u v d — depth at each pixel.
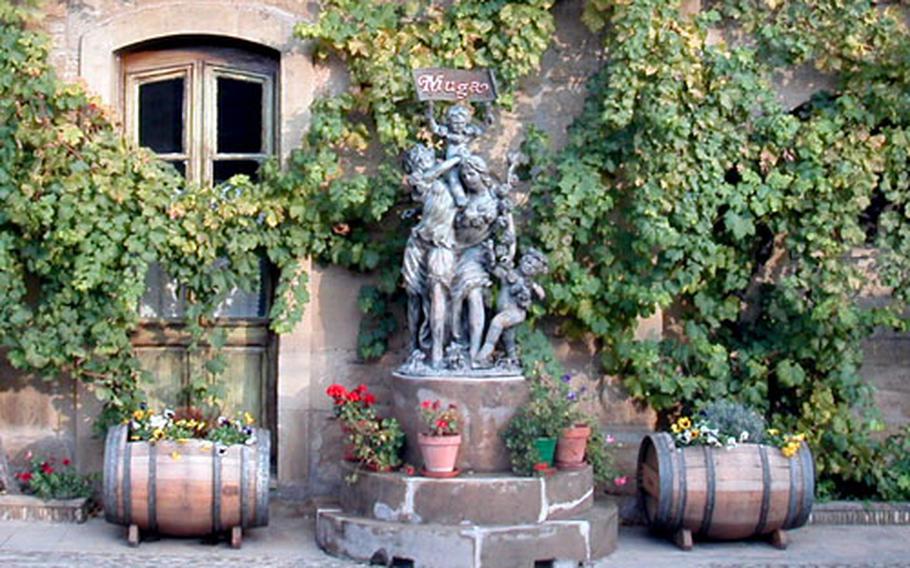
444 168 7.54
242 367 8.61
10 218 7.98
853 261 8.49
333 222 8.28
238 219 8.15
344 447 8.16
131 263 7.97
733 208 8.02
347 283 8.43
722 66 8.05
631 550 7.48
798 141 8.14
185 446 7.28
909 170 8.23
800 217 8.19
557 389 7.74
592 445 7.71
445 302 7.62
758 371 8.24
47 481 8.12
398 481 7.14
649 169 7.88
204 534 7.45
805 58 8.31
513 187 8.30
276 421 8.59
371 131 8.38
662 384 8.15
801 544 7.61
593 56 8.41
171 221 8.12
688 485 7.34
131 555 7.19
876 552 7.43
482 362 7.56
